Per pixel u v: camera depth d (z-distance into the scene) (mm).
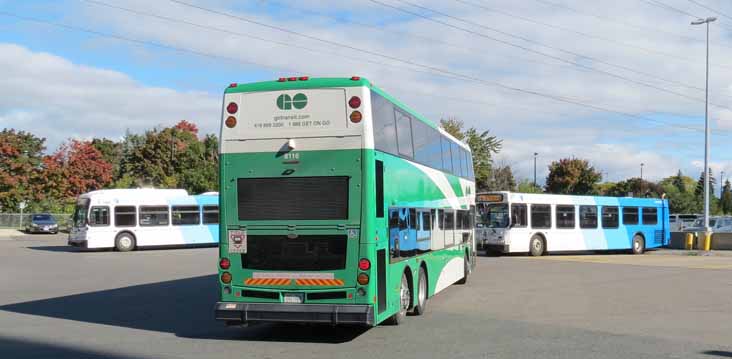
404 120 12359
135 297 16016
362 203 10023
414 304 12547
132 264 26094
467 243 19156
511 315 13062
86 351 9508
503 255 32438
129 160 73188
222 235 10492
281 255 10250
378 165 10461
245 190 10414
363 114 10109
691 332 11055
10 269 23750
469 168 20203
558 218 32625
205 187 66500
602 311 13578
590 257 31328
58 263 26547
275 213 10273
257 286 10297
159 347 9867
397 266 11414
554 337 10570
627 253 36344
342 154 10102
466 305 14555
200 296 16203
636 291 17188
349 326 11852
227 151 10500
